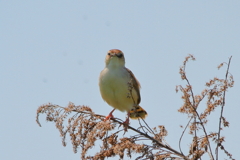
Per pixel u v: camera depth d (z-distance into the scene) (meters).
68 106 10.60
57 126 10.26
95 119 10.54
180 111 9.69
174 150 9.70
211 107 9.60
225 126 9.62
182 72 9.72
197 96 9.74
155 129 10.27
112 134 10.02
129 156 9.18
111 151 9.46
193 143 9.65
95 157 9.45
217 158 9.27
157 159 9.34
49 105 10.64
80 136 10.14
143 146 9.22
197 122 9.60
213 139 9.63
